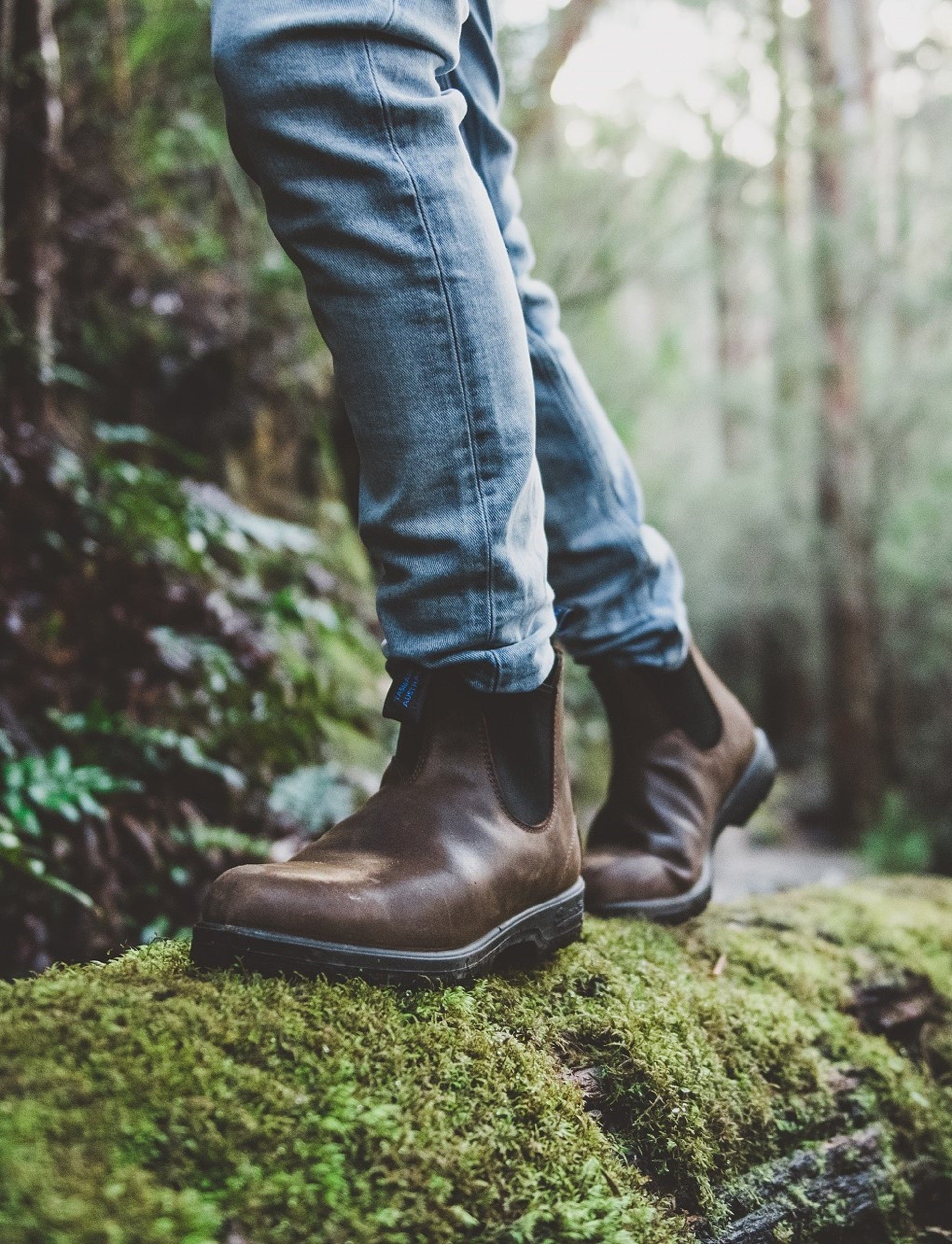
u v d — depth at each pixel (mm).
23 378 2141
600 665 1224
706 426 10195
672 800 1214
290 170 798
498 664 882
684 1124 910
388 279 801
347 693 2844
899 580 8078
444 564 838
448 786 901
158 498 2322
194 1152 626
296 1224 623
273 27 771
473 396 825
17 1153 570
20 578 1935
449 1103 751
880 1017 1283
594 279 4812
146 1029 700
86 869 1603
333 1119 686
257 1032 726
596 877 1175
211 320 3324
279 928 791
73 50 2691
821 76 5781
